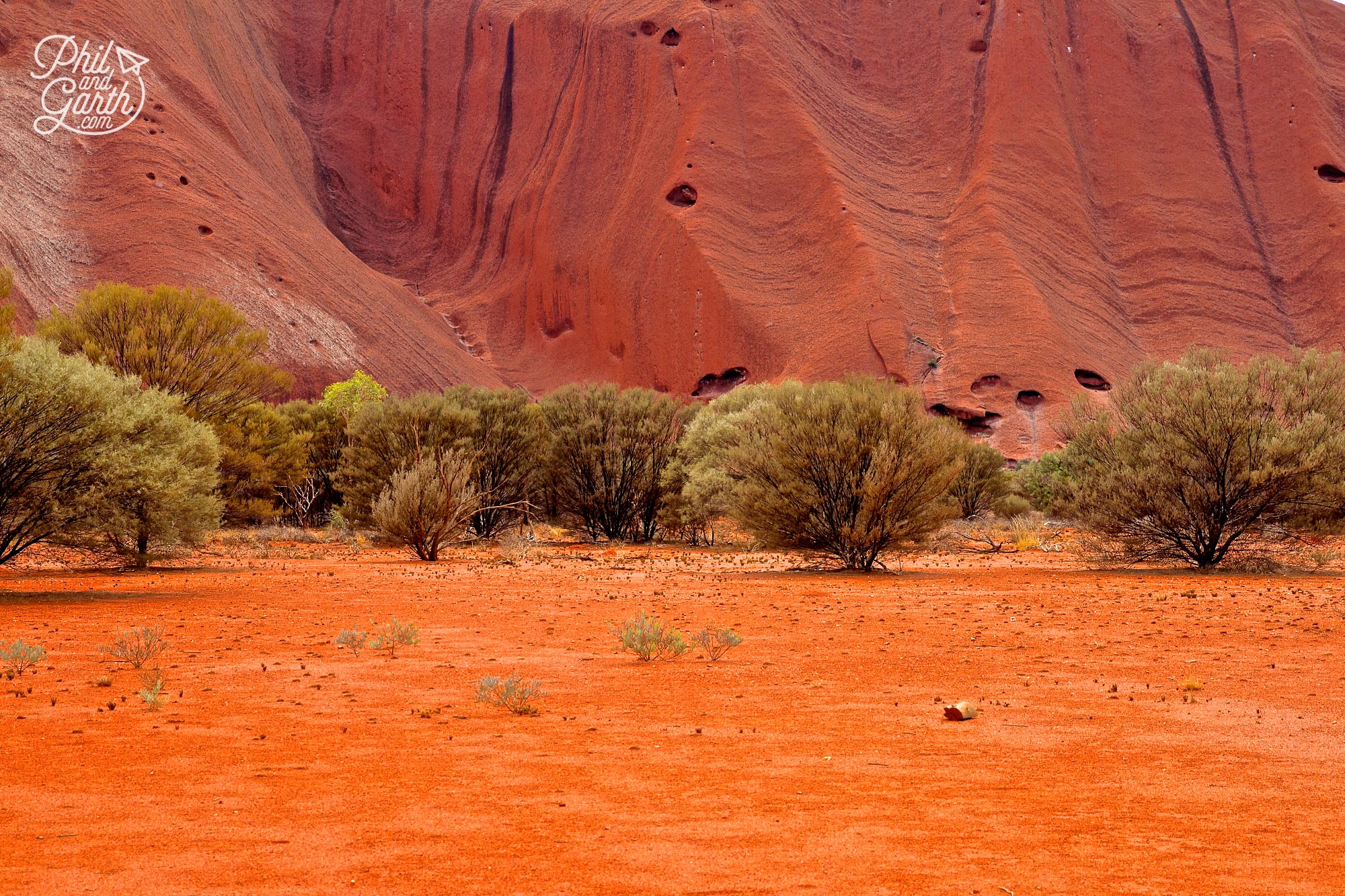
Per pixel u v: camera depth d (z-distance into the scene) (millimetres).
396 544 28797
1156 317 99875
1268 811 5285
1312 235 103938
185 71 95812
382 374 85188
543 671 9797
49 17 87562
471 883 4184
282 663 10234
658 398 41250
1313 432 21828
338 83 127375
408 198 122750
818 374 90688
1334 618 13594
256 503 38125
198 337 34094
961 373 87188
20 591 17922
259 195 91125
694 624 13492
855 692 8742
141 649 10406
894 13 122250
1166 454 23016
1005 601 16516
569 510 39406
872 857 4516
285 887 4137
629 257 105938
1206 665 10070
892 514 23328
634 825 5004
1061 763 6305
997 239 97188
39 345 18625
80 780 5828
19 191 76125
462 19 128375
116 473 18422
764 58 112312
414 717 7633
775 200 105625
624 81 115438
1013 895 4055
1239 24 117250
